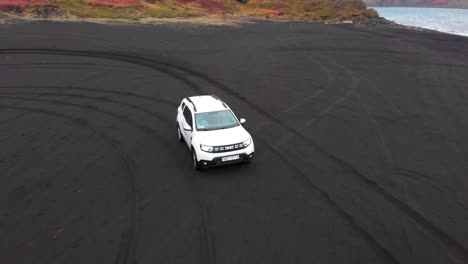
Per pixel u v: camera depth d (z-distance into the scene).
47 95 14.78
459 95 16.05
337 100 15.00
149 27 35.38
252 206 6.98
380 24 53.78
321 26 45.44
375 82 18.25
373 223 6.46
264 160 9.17
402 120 12.58
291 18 57.25
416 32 42.78
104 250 5.67
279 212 6.78
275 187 7.75
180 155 9.42
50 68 19.19
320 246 5.79
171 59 22.62
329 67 21.66
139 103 14.05
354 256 5.55
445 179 8.29
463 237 6.09
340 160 9.24
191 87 16.69
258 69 20.73
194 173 8.39
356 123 12.20
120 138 10.55
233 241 5.90
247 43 29.67
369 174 8.47
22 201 7.15
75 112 12.83
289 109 13.73
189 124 9.16
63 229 6.23
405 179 8.25
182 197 7.29
